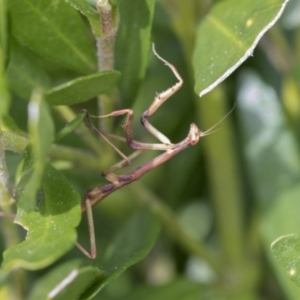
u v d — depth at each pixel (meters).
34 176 0.25
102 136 0.30
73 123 0.26
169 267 0.36
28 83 0.29
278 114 0.34
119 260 0.29
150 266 0.37
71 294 0.26
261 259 0.34
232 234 0.34
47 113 0.24
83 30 0.28
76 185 0.34
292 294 0.32
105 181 0.32
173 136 0.37
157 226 0.29
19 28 0.28
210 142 0.34
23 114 0.32
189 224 0.38
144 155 0.37
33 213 0.26
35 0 0.28
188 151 0.36
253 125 0.34
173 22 0.32
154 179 0.37
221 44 0.27
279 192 0.33
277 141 0.34
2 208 0.28
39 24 0.28
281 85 0.35
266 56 0.35
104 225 0.36
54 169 0.26
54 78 0.34
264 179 0.34
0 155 0.27
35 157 0.25
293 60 0.34
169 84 0.37
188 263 0.36
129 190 0.32
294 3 0.35
